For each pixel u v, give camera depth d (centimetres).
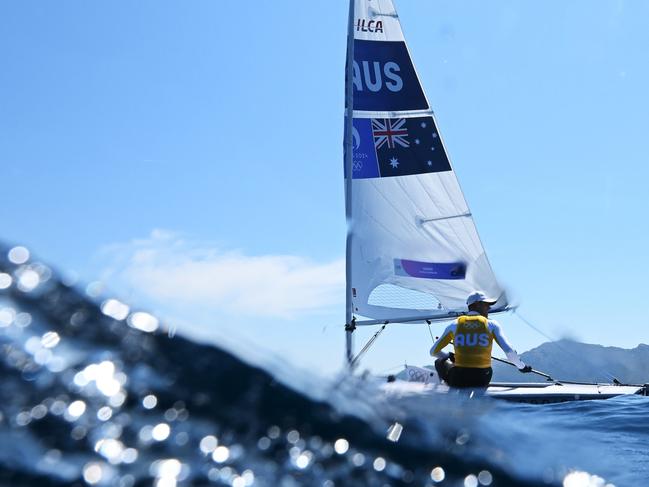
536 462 154
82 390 108
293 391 139
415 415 163
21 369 106
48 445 93
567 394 717
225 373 132
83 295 134
